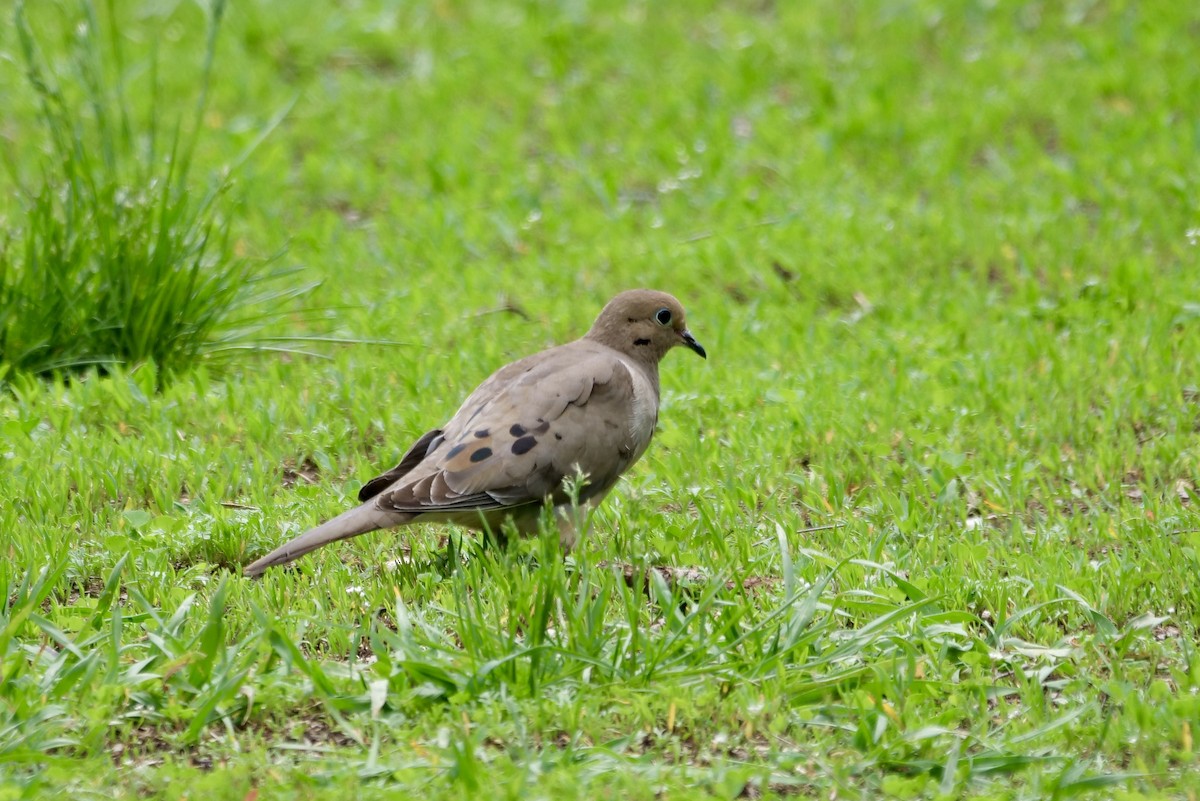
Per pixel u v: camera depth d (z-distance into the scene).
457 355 12.97
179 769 7.13
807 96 19.50
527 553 9.47
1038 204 16.28
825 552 9.73
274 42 21.14
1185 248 15.06
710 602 8.19
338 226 16.33
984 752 7.48
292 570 9.59
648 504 10.64
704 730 7.64
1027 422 11.79
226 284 13.53
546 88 20.16
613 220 16.38
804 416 11.79
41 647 7.97
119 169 16.66
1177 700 7.73
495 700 7.64
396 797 6.86
